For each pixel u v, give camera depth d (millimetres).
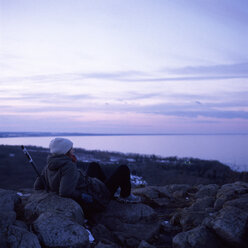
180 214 3246
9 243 1901
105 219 3072
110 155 88875
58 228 2232
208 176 23203
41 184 3072
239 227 2412
